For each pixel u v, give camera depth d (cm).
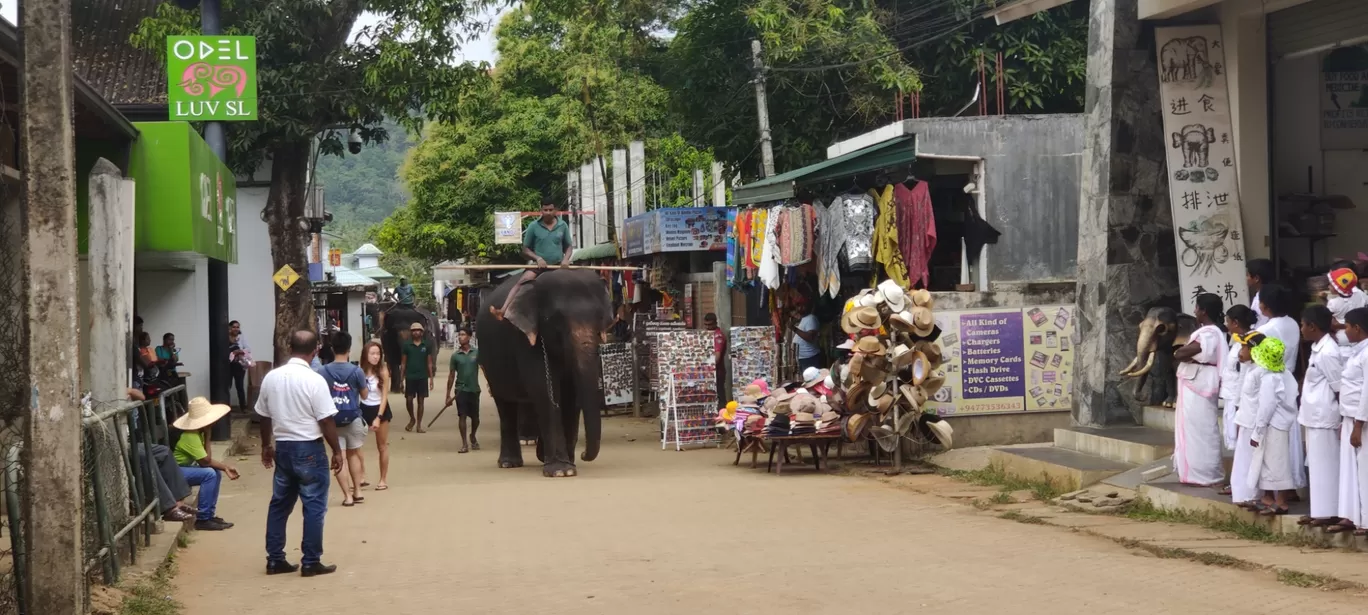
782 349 1967
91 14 2558
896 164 1562
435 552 1002
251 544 1082
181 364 1941
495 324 1645
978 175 1659
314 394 930
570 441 1608
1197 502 1052
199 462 1170
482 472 1652
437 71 2259
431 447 2038
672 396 1941
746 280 1973
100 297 1128
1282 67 1483
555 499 1311
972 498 1258
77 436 670
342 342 1327
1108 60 1418
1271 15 1410
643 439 2095
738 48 2570
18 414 930
